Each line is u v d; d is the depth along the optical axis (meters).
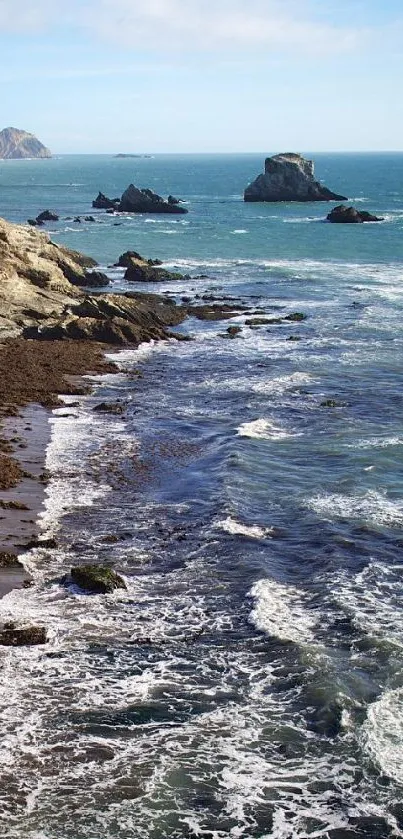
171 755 15.44
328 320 57.59
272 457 31.38
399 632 19.44
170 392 41.25
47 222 126.25
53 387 40.91
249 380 43.25
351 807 14.23
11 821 13.77
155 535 24.78
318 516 25.91
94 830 13.66
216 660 18.47
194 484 28.89
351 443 32.88
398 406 38.31
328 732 16.03
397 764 15.10
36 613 20.22
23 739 15.76
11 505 26.36
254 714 16.61
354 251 91.69
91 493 27.97
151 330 53.84
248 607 20.72
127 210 148.50
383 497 27.44
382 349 49.69
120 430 35.00
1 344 48.53
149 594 21.41
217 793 14.52
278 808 14.19
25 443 32.72
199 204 164.62
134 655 18.64
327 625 19.86
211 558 23.34
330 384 42.34
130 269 73.75
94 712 16.61
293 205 159.50
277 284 71.69
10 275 58.53
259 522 25.67
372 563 22.98
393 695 17.02
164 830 13.70
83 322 52.34
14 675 17.73
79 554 23.44
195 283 72.31
